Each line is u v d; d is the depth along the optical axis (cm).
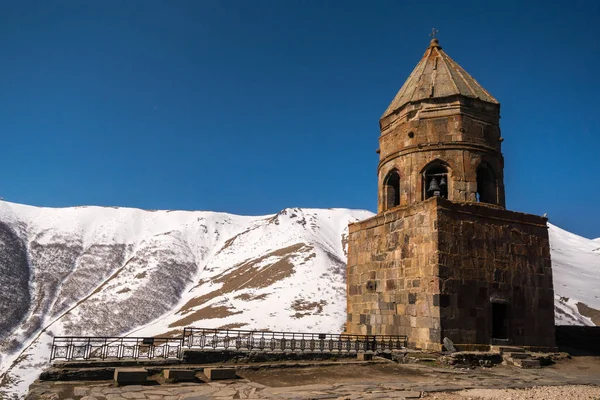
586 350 2406
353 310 2505
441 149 2302
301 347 2000
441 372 1677
